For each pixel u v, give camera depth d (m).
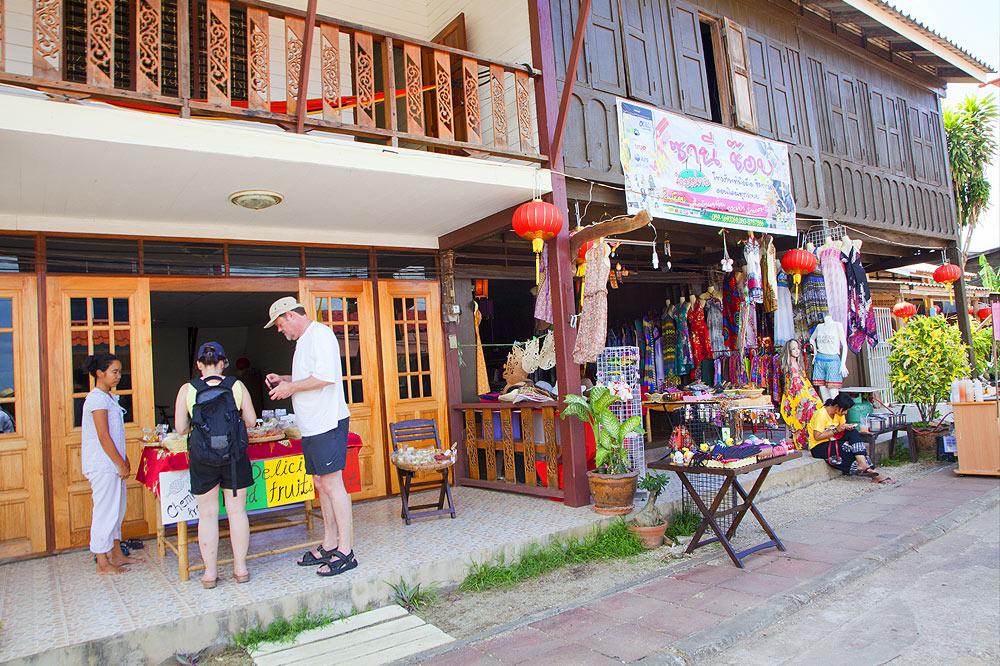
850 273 9.01
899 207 10.48
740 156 7.87
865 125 10.19
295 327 4.65
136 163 4.45
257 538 5.50
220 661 3.71
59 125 3.92
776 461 5.22
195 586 4.26
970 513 6.22
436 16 7.79
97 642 3.47
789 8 9.11
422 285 7.31
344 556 4.44
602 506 5.70
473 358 7.65
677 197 7.07
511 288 10.20
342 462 4.51
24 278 5.34
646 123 6.88
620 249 9.27
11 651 3.35
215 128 4.38
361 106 5.12
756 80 8.52
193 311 9.42
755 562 5.02
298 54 4.88
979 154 16.86
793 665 3.40
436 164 5.27
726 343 9.53
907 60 11.15
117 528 4.78
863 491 7.35
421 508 5.86
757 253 7.94
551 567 5.01
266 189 5.21
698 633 3.72
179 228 5.99
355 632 3.98
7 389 5.22
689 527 5.91
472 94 5.75
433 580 4.57
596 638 3.76
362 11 7.55
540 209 5.63
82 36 5.88
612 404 6.66
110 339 5.63
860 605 4.19
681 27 7.68
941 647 3.52
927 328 9.24
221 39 4.57
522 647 3.70
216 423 4.16
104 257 5.66
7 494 5.13
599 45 6.77
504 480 6.88
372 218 6.35
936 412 9.55
